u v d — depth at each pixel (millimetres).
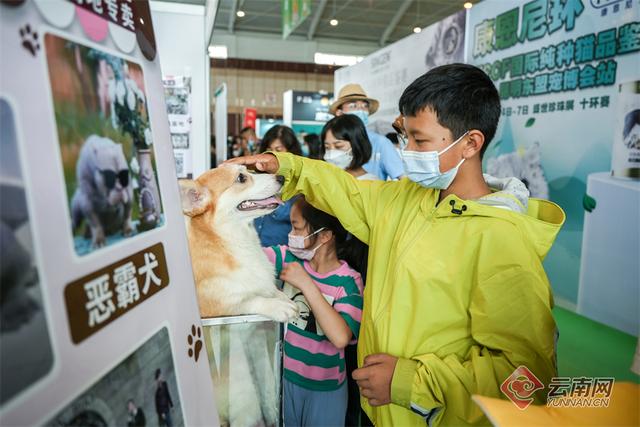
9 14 527
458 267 1089
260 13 13250
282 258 1888
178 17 4078
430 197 1239
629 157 3404
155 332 733
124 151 711
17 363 491
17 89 526
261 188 1510
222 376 1190
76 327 570
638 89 3338
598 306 3709
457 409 1019
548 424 687
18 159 517
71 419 550
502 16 4547
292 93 10766
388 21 13555
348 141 2898
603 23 3555
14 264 498
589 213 3764
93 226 620
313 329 1694
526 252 1022
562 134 3973
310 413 1711
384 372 1089
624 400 706
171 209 849
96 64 663
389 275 1239
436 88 1097
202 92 4234
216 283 1355
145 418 680
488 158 4883
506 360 1007
